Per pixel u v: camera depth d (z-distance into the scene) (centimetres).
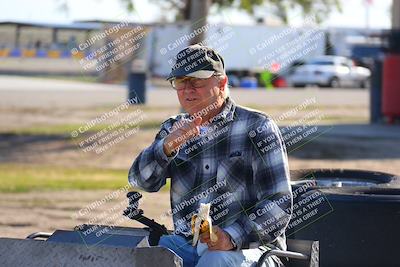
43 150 3569
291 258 942
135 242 902
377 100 4853
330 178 1257
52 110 5372
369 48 9956
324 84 9475
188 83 935
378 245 1081
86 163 3238
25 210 2145
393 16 5056
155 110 5319
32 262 861
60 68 8819
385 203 1073
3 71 9225
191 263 936
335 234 1089
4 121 4697
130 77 5753
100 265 834
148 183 954
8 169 3066
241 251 902
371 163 3134
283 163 934
